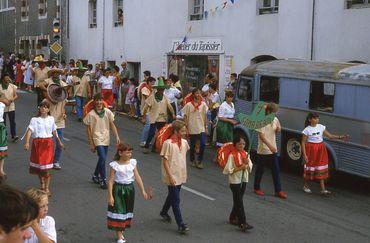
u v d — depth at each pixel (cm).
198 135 1204
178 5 2144
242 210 789
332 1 1500
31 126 934
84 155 1296
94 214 850
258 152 987
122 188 720
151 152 1364
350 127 1055
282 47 1667
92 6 2891
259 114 836
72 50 3089
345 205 951
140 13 2417
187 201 940
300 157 1180
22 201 282
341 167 1077
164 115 1338
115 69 2178
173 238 751
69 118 1917
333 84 1095
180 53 2138
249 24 1789
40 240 416
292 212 895
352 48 1450
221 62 1922
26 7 3788
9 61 3238
